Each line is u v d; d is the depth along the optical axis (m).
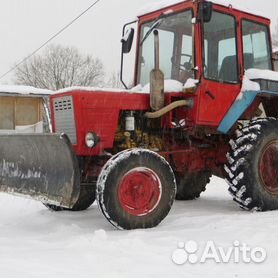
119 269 3.23
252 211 5.55
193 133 5.53
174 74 5.55
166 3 5.66
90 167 5.09
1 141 5.27
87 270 3.21
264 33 6.16
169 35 5.62
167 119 5.31
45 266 3.30
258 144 5.47
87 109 4.82
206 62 5.35
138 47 6.01
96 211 5.86
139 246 3.84
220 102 5.40
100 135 4.88
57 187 4.55
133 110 5.14
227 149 5.97
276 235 4.13
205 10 5.08
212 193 7.62
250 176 5.40
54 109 5.16
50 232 4.58
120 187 4.50
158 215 4.67
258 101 5.94
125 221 4.50
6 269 3.24
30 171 4.95
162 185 4.72
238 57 5.66
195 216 5.25
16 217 5.59
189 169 5.78
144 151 4.66
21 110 12.48
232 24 5.66
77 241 4.04
